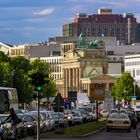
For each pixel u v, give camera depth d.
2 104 77.50
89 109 146.50
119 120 82.50
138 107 146.88
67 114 108.25
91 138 67.50
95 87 101.81
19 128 63.09
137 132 77.62
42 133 73.62
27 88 174.62
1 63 174.25
